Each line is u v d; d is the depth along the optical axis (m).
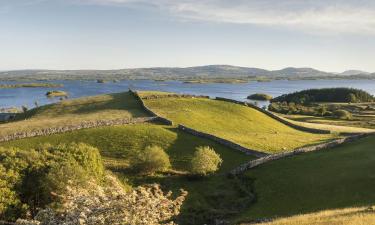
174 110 101.19
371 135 82.31
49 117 98.88
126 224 23.61
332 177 58.41
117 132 77.44
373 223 32.91
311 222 35.34
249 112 110.62
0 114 132.50
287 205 51.75
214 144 75.06
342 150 72.06
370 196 50.38
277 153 70.00
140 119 86.44
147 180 60.25
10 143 71.06
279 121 111.81
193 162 61.91
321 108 190.25
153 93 125.50
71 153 52.31
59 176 44.31
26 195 45.41
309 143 83.88
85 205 24.61
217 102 116.56
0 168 44.94
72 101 118.88
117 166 63.50
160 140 74.69
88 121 84.12
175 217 49.38
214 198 56.19
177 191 57.22
